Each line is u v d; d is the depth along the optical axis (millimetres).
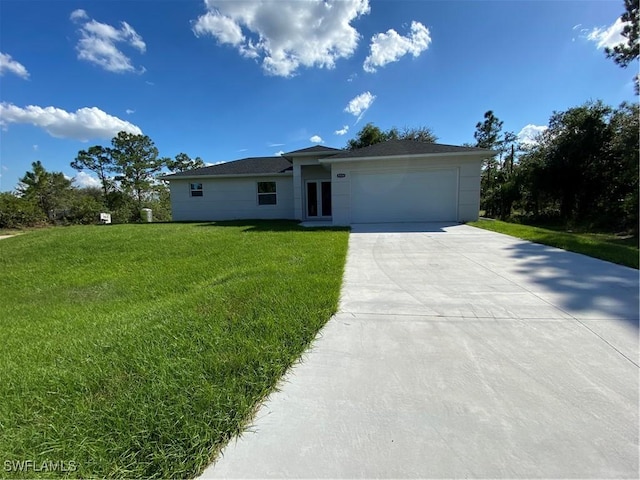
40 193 24688
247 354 2232
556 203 16625
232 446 1459
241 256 6109
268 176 15438
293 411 1693
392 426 1562
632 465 1294
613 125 13312
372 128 28719
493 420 1583
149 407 1676
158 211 31484
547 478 1249
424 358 2217
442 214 11484
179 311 3168
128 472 1329
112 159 33594
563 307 3135
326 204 14930
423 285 3998
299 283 3967
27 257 7277
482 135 26766
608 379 1919
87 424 1578
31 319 3646
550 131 15805
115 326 3020
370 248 6699
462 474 1278
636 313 2951
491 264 5055
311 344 2461
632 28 11336
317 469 1324
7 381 2076
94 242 8664
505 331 2623
